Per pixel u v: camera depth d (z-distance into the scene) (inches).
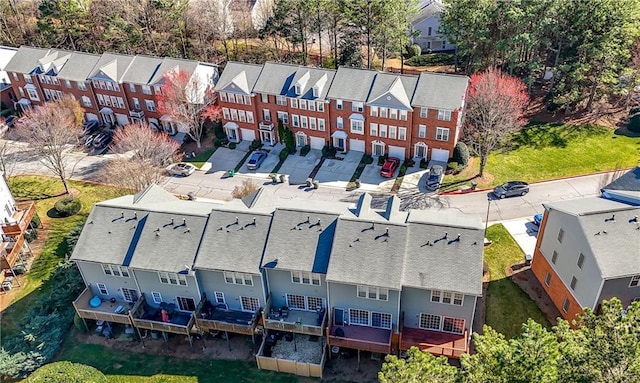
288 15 2878.9
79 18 3235.7
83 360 1515.7
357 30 2908.5
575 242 1401.3
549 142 2338.8
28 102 2989.7
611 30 2225.6
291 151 2484.0
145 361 1502.2
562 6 2313.0
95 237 1551.4
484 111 2103.8
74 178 2404.0
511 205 1991.9
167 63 2667.3
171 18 3085.6
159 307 1582.2
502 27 2455.7
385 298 1358.3
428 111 2166.6
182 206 1638.8
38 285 1790.1
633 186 1567.4
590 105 2496.3
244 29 3314.5
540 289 1605.6
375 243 1376.7
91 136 2721.5
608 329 938.7
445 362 1026.7
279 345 1487.5
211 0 3272.6
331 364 1440.7
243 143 2608.3
